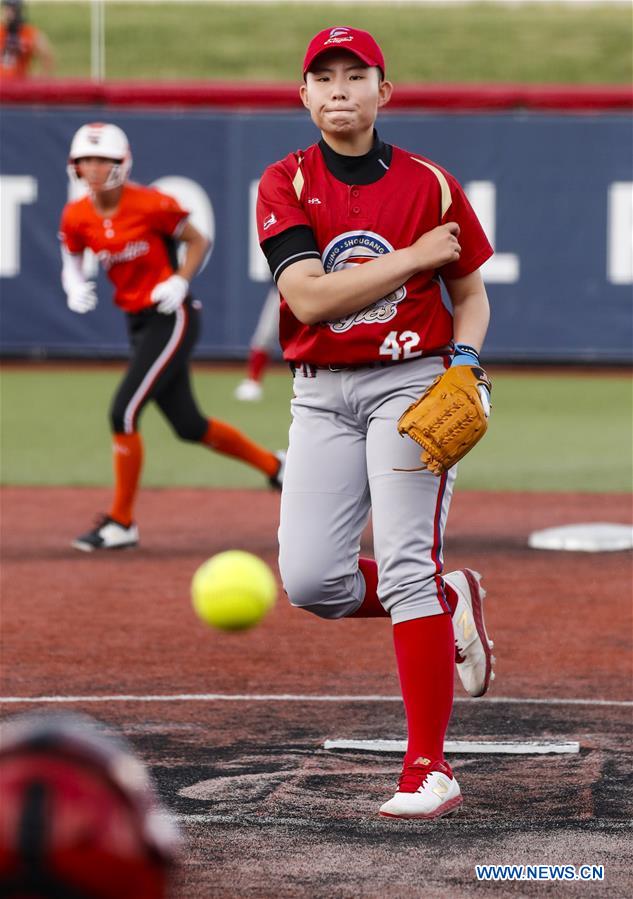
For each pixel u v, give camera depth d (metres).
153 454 44.41
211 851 12.24
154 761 15.09
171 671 19.56
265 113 61.44
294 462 14.27
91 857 3.67
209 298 62.38
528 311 61.84
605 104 60.69
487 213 61.34
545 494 36.69
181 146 61.53
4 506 34.84
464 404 13.31
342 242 13.94
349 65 13.61
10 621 22.80
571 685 18.81
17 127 61.34
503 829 12.95
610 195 61.19
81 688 18.52
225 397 55.56
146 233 29.03
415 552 13.73
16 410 52.16
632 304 61.66
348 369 14.05
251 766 14.95
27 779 3.71
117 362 67.25
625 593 25.16
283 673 19.52
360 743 15.68
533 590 25.33
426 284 14.02
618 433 47.53
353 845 12.46
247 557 15.30
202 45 102.81
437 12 110.06
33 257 62.19
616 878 11.59
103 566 27.56
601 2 111.19
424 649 13.53
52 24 104.31
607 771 14.80
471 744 15.60
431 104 60.91
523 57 103.38
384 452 13.84
